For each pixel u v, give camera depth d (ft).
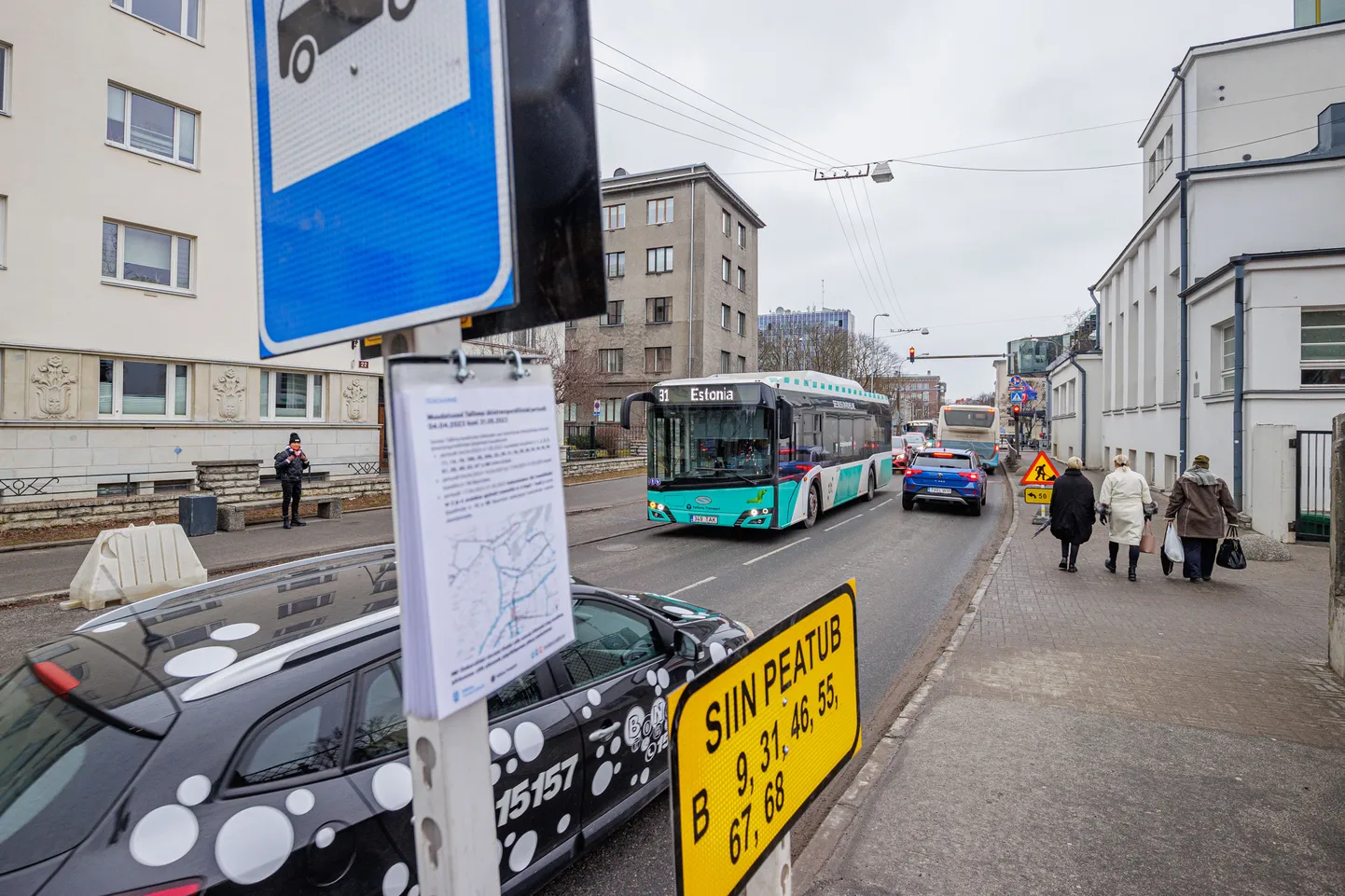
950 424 108.27
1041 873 10.83
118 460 51.75
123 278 52.85
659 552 40.81
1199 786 13.48
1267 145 62.85
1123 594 29.89
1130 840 11.69
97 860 6.40
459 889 3.53
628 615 12.73
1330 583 20.54
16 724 7.75
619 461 96.02
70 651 8.81
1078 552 40.86
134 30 52.75
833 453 56.65
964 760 14.57
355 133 3.98
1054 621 25.63
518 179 3.98
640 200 140.46
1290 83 62.28
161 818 6.78
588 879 10.96
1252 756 14.70
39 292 48.14
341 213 4.07
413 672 3.19
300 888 7.28
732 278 148.77
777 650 6.81
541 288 3.95
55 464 48.65
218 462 49.96
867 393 71.15
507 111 3.36
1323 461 40.68
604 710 11.28
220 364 57.98
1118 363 88.63
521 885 9.63
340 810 7.79
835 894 10.30
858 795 13.15
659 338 138.51
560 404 97.91
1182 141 65.10
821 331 173.27
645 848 11.75
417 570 3.14
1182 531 32.01
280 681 8.13
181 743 7.26
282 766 7.68
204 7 57.11
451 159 3.56
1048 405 153.79
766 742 6.55
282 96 4.35
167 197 54.80
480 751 3.70
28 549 38.11
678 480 44.16
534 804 9.90
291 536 43.52
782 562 37.70
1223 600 28.84
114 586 28.09
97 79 50.80
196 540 41.98
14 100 46.91
